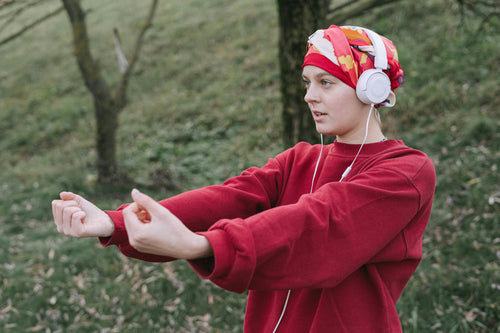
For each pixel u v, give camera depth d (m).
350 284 0.93
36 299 3.93
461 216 4.34
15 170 8.68
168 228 0.66
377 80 0.92
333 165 1.03
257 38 11.03
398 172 0.89
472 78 7.14
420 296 3.38
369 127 1.00
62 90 11.63
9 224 6.06
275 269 0.77
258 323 1.11
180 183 7.00
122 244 0.89
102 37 13.22
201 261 0.75
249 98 9.06
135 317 3.68
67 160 8.59
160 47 11.90
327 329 0.92
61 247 4.87
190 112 9.23
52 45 14.07
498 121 5.92
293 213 0.79
